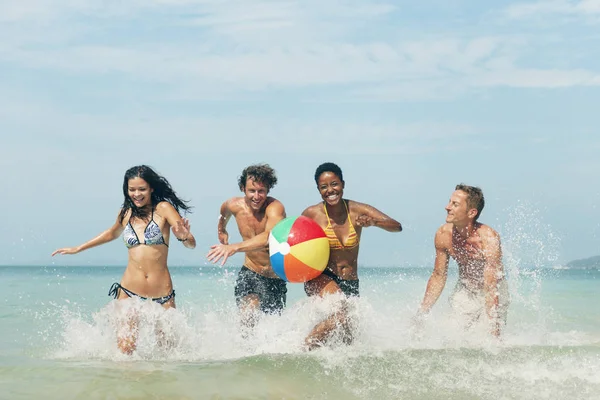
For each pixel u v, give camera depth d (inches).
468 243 266.1
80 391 168.6
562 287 709.9
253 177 265.6
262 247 252.7
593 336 284.5
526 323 315.3
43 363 205.3
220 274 1006.4
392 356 209.2
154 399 164.1
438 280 268.5
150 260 241.0
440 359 205.6
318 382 181.6
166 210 243.8
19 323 326.3
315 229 245.9
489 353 214.7
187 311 329.4
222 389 172.9
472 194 262.2
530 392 175.9
